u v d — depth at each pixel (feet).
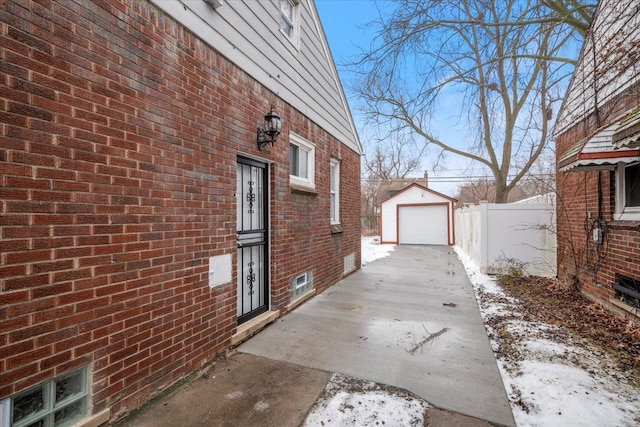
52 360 5.92
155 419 7.29
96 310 6.72
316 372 9.51
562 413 7.45
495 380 9.01
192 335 9.37
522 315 14.67
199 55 9.86
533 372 9.31
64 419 6.20
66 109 6.19
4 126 5.27
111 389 7.00
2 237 5.24
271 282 14.35
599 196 15.83
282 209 14.98
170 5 8.77
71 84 6.28
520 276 23.91
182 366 8.98
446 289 20.34
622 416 7.29
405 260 35.37
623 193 14.33
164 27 8.57
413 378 9.14
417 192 60.23
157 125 8.27
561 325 13.23
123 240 7.31
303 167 18.31
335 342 11.75
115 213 7.13
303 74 17.69
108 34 7.04
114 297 7.10
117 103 7.22
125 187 7.38
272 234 14.34
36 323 5.69
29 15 5.62
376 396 8.22
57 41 6.05
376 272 26.99
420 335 12.41
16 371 5.41
